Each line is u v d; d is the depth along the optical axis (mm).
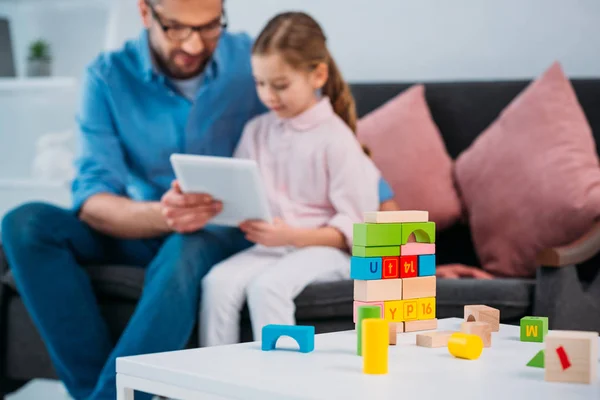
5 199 3562
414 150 2412
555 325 1839
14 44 3508
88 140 2271
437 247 2430
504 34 2680
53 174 3242
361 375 992
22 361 2158
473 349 1099
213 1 2234
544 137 2242
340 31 2900
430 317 1336
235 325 1896
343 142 2107
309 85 2143
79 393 2010
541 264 1866
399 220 1299
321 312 1884
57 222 2076
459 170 2381
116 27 3205
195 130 2271
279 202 2143
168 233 2172
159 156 2283
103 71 2295
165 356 1112
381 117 2479
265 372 1005
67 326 2010
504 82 2469
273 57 2096
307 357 1108
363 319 1128
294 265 1903
